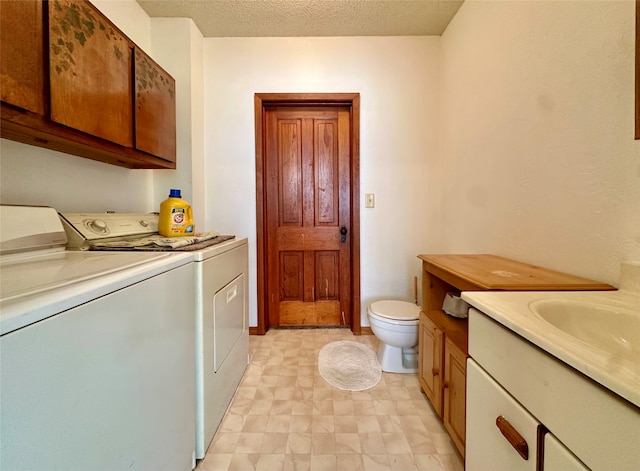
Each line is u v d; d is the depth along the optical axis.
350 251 2.43
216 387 1.29
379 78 2.25
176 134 2.00
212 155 2.29
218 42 2.24
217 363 1.30
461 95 1.90
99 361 0.62
